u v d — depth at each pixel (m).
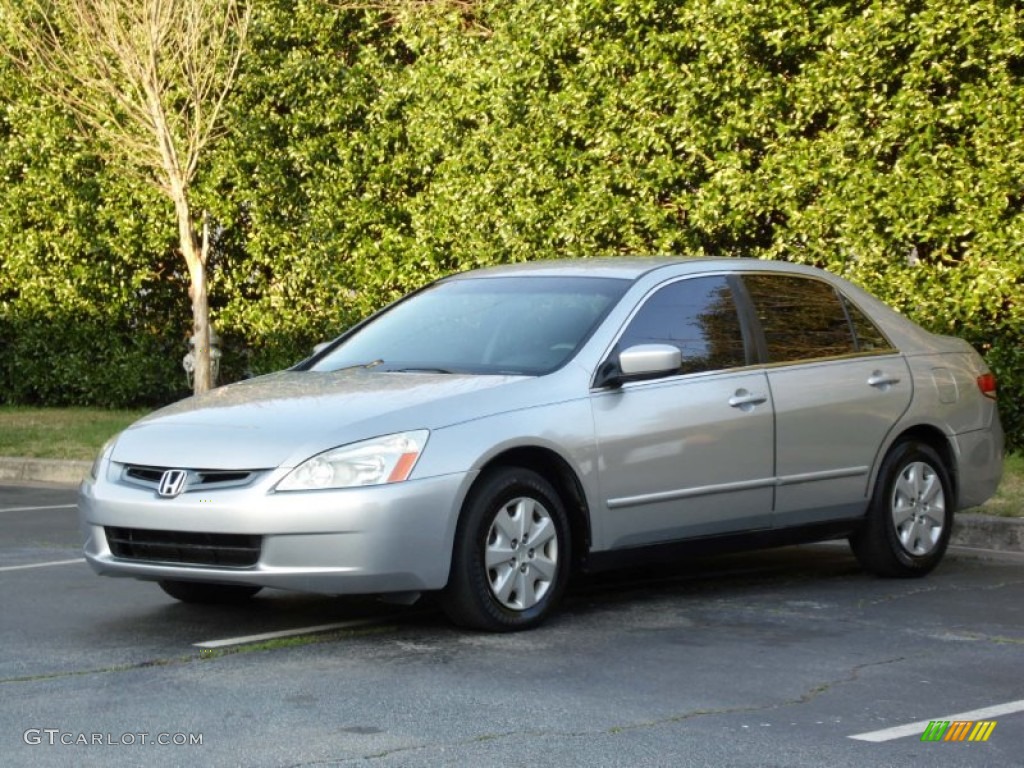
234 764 6.46
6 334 26.08
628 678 7.97
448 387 9.30
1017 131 15.70
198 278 22.03
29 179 24.28
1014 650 8.70
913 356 11.37
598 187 18.19
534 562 9.23
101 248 24.14
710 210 17.30
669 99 17.69
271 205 22.73
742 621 9.55
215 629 9.34
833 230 16.86
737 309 10.52
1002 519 12.76
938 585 10.93
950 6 15.68
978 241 16.03
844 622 9.52
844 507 10.79
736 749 6.66
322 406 9.16
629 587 10.88
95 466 9.39
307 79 22.12
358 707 7.38
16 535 13.62
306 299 22.92
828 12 16.48
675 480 9.82
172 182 21.50
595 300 10.13
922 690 7.73
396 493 8.61
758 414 10.23
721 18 17.08
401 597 8.85
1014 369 16.09
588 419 9.45
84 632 9.26
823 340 10.91
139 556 9.05
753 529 10.30
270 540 8.55
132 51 20.89
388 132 21.61
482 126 19.72
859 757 6.55
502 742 6.76
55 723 7.12
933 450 11.34
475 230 19.81
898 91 16.23
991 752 6.66
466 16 22.61
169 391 24.92
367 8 22.25
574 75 18.52
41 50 22.91
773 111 17.05
